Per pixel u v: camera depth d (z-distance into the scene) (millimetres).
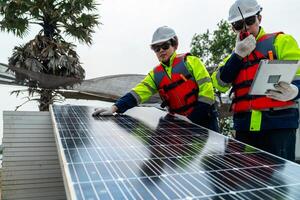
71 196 1646
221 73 3473
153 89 4188
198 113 3715
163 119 3865
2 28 13609
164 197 1689
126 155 2361
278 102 3139
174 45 3982
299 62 2729
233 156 2447
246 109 3344
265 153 2547
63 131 2973
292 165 2268
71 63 13586
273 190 1830
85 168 2041
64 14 13734
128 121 3674
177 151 2529
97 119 3691
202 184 1888
